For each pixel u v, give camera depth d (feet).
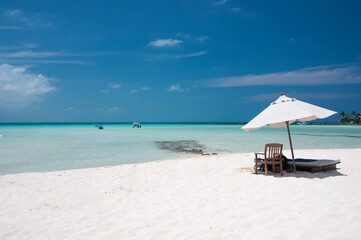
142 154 55.42
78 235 15.26
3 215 18.78
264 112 29.19
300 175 28.53
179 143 80.28
